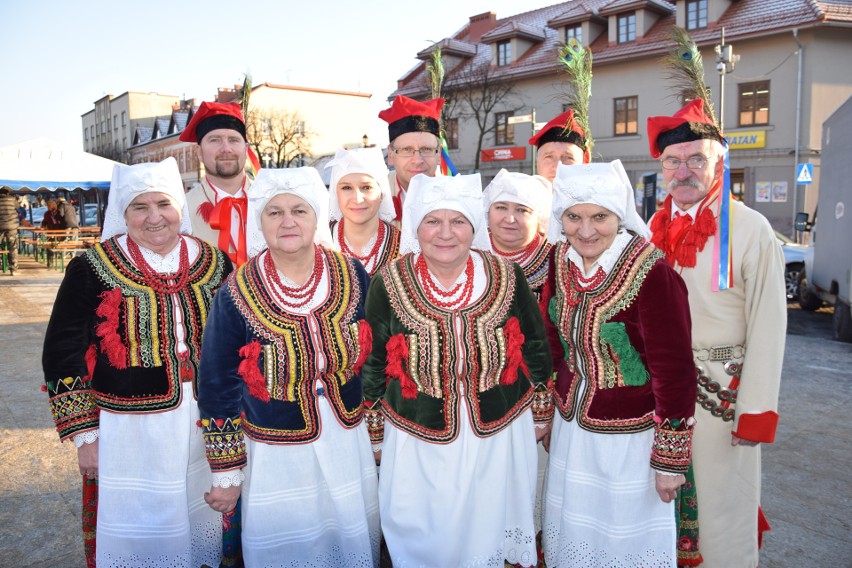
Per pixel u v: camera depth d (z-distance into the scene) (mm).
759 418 2443
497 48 26750
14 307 10266
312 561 2342
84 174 14773
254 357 2230
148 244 2455
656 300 2184
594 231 2199
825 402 5449
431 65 4117
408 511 2365
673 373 2166
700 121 2549
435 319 2320
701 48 20906
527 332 2482
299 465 2307
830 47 19328
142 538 2389
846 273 7371
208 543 2598
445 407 2328
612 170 2207
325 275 2383
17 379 6152
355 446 2400
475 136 27500
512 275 2439
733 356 2574
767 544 3258
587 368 2334
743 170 20875
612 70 23047
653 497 2303
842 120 7676
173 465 2406
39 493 3822
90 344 2428
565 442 2436
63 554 3195
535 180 3055
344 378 2383
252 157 3609
